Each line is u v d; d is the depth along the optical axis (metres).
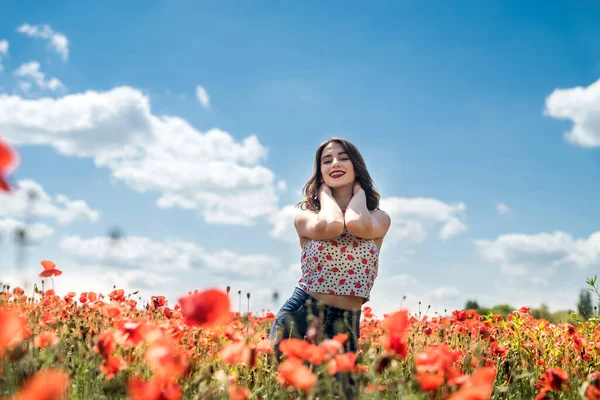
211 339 3.45
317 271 3.96
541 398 3.07
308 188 4.70
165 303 4.52
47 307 4.51
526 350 4.96
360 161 4.53
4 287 4.55
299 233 4.20
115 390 2.51
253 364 2.59
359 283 3.94
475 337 5.00
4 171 1.21
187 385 2.50
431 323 5.54
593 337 4.88
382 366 2.36
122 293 4.79
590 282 4.94
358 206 4.11
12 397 2.29
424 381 2.06
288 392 2.68
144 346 2.96
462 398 1.98
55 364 2.83
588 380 2.71
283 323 3.85
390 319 2.35
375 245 4.18
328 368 2.36
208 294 2.01
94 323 4.05
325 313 3.84
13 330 1.93
